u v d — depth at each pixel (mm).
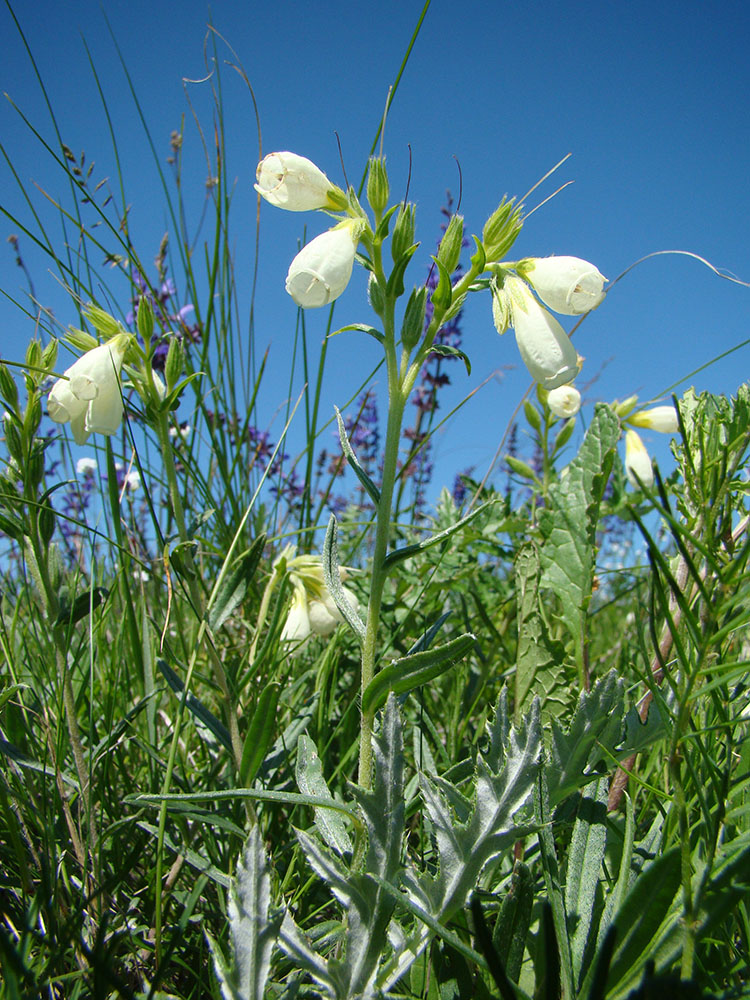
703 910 133
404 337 192
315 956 153
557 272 198
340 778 247
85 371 214
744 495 167
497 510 375
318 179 199
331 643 282
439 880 157
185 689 210
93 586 228
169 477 234
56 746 209
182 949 186
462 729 276
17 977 124
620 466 338
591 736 175
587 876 165
